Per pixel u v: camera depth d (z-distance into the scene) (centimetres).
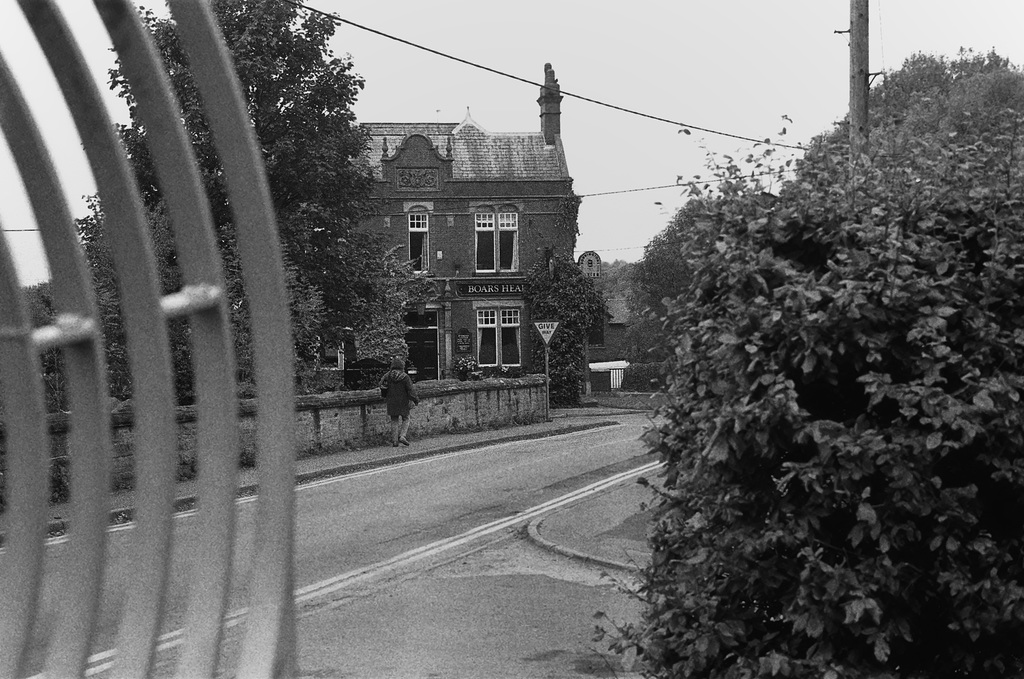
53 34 170
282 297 219
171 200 199
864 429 411
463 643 823
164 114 193
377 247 3294
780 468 436
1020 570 417
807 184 468
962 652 423
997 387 402
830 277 439
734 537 427
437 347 4716
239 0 2916
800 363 427
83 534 181
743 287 448
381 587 1030
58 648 180
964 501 412
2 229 166
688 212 491
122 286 190
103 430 181
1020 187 447
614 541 1251
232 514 207
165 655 720
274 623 220
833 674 404
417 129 5044
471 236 4741
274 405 220
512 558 1184
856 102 1599
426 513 1516
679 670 450
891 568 404
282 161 2942
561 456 2292
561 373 4603
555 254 4731
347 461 2228
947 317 432
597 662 771
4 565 172
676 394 476
